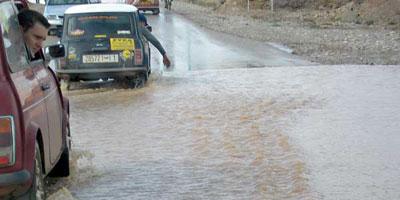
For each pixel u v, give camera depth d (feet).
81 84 54.24
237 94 45.70
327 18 137.18
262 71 58.34
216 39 93.91
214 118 37.42
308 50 77.82
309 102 42.06
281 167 26.76
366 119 36.24
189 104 42.32
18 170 17.47
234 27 117.60
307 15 147.54
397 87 47.67
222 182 24.90
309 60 68.03
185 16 153.79
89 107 42.88
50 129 22.09
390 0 134.00
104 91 49.75
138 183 25.05
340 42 87.35
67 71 50.39
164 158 28.81
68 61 50.31
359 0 145.89
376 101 41.96
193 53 75.56
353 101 42.11
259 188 23.94
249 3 175.42
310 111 39.01
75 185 25.02
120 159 28.84
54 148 22.93
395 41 87.15
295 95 44.78
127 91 49.21
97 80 52.80
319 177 25.16
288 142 30.91
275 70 58.95
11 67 18.30
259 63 65.36
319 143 30.76
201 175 25.93
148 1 159.12
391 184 24.16
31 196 18.43
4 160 17.22
